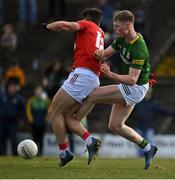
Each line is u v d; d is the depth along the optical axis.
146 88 29.70
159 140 53.97
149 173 28.50
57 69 56.09
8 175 27.31
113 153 54.53
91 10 30.61
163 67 64.94
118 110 30.16
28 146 31.27
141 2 71.19
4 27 70.25
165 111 52.09
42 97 53.22
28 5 71.38
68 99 29.61
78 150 53.59
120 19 28.59
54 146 54.53
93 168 30.47
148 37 61.59
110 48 29.66
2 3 73.56
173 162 35.06
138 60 28.66
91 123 59.34
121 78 28.64
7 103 51.88
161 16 69.88
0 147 52.16
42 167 30.67
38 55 68.50
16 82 54.69
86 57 29.59
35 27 71.62
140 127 51.97
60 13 68.50
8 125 52.03
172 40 67.19
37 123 52.97
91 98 29.69
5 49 67.25
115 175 27.55
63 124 29.83
